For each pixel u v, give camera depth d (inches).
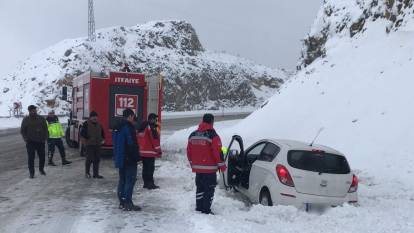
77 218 302.7
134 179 327.6
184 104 2864.2
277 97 942.4
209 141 310.8
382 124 580.7
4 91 2375.7
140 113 660.7
